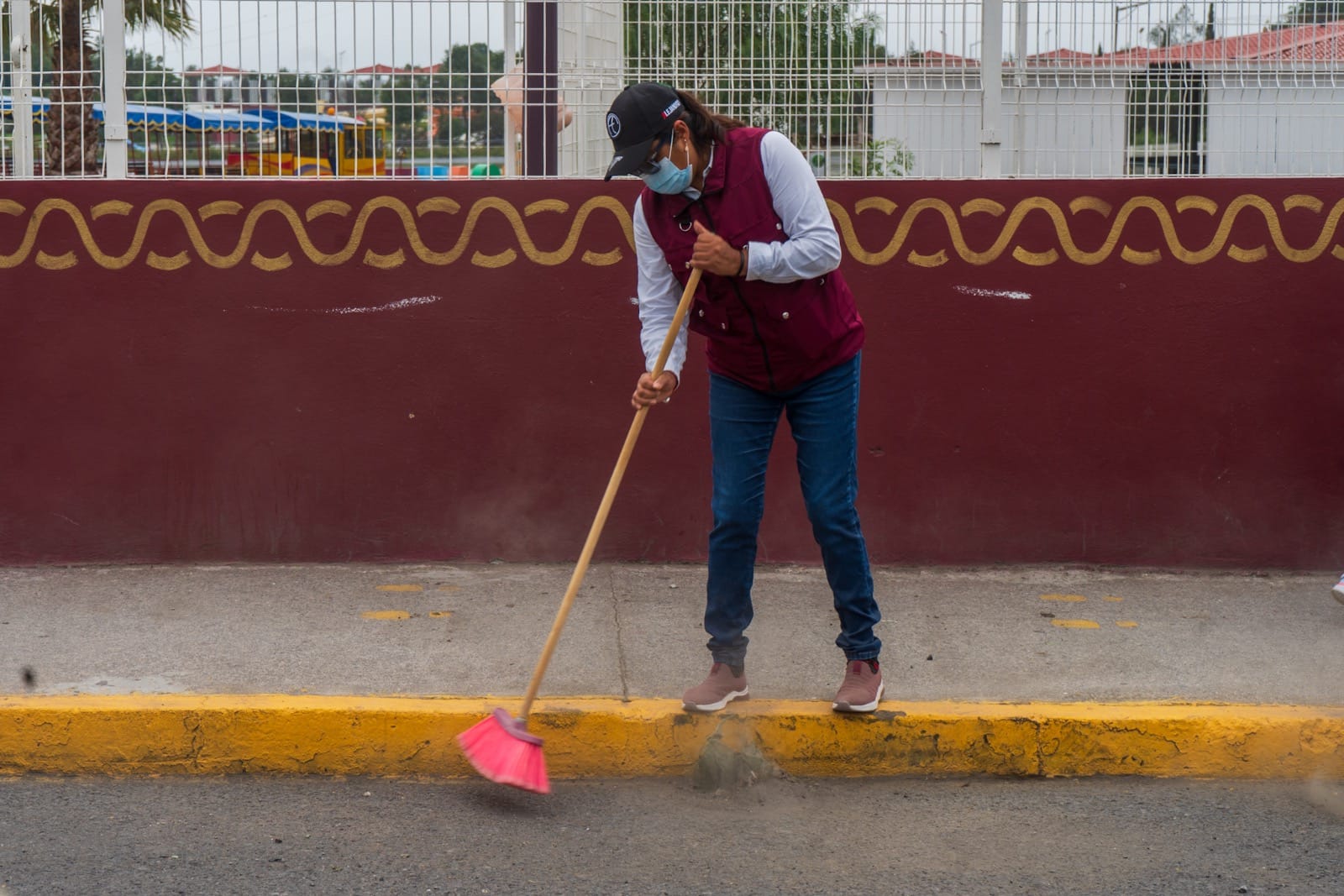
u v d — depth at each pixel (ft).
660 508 18.52
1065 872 10.87
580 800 12.29
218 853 11.03
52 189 17.67
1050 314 18.26
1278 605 17.12
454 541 18.49
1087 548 18.63
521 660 14.56
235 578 17.71
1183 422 18.45
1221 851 11.28
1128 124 18.39
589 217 17.97
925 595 17.31
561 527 18.52
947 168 18.37
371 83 17.99
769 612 16.55
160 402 18.08
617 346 18.20
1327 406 18.43
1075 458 18.51
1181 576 18.45
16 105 18.06
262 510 18.31
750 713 12.89
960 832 11.66
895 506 18.57
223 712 12.75
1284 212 18.11
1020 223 18.12
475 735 12.00
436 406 18.25
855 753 12.87
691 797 12.41
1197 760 12.95
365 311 18.07
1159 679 14.20
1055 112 18.37
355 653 14.70
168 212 17.79
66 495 18.13
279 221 17.89
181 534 18.29
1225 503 18.56
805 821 11.87
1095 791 12.65
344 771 12.80
